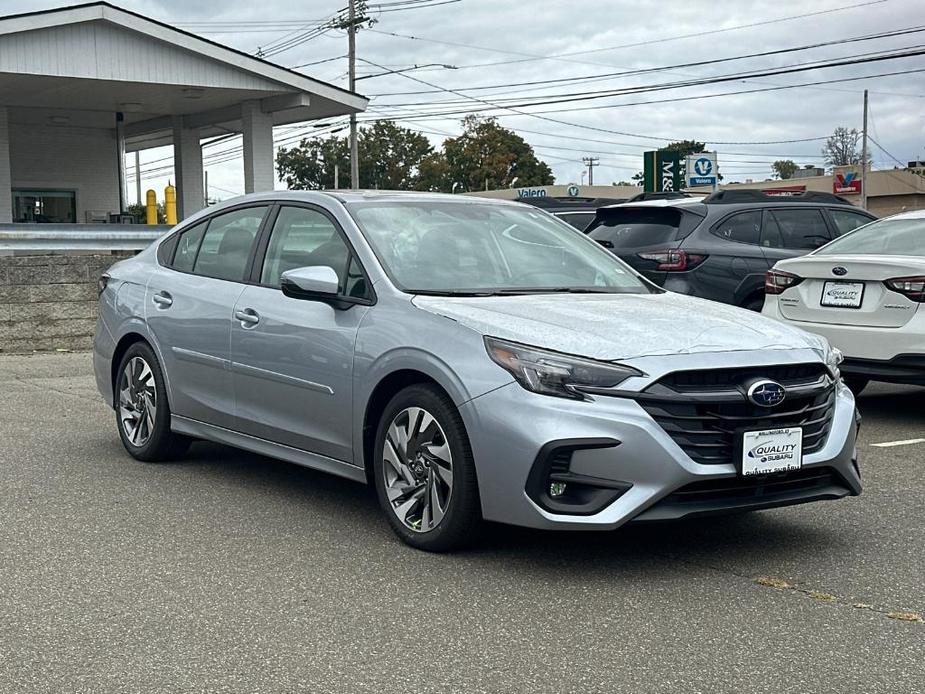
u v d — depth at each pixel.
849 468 4.88
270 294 5.78
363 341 5.08
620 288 5.70
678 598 4.26
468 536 4.70
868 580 4.52
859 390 9.40
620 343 4.51
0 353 12.27
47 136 29.08
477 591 4.32
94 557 4.75
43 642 3.77
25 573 4.53
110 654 3.67
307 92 24.19
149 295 6.61
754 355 4.59
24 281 12.32
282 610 4.10
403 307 5.01
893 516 5.56
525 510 4.39
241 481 6.21
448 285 5.26
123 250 14.28
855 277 7.94
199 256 6.49
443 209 5.90
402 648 3.73
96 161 29.91
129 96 24.52
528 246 5.83
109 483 6.14
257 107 24.98
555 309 4.91
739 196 10.58
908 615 4.09
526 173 79.56
